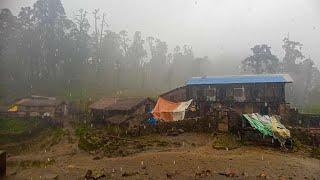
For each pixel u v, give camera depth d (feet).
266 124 122.01
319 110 206.08
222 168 85.15
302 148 114.21
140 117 163.53
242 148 111.14
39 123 188.65
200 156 98.53
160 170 84.17
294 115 159.02
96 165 94.32
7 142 158.10
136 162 94.58
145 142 120.88
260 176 77.25
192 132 136.05
